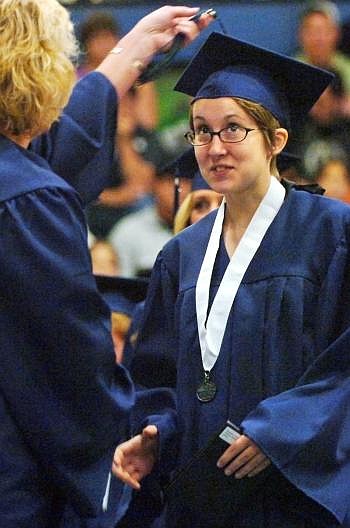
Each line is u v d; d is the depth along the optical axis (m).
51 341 7.97
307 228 9.58
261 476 9.23
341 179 17.72
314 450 9.06
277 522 9.35
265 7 17.92
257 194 9.66
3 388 8.02
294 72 9.88
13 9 8.17
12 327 8.00
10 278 7.92
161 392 10.23
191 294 9.75
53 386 8.06
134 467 9.81
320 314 9.38
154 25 9.84
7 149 8.21
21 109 8.16
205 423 9.44
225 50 9.85
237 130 9.41
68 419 8.05
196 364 9.59
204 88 9.70
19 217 7.98
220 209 10.03
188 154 12.80
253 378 9.33
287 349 9.32
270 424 8.98
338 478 9.22
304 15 17.86
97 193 9.55
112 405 8.16
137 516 10.15
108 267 18.25
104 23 17.94
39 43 8.21
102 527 8.78
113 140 9.63
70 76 8.39
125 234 18.33
